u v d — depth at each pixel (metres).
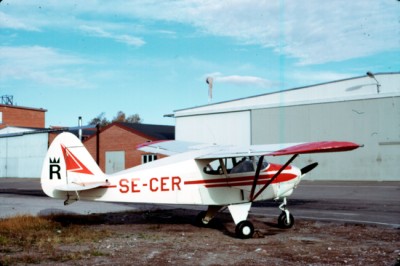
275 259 7.12
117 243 8.48
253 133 33.44
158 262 6.92
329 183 26.33
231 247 8.12
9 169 47.41
